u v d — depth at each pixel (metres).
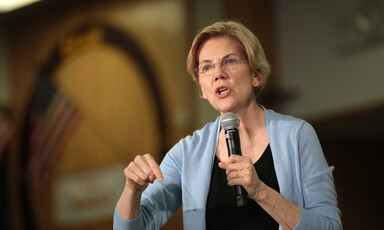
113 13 16.41
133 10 16.11
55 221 16.62
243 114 4.00
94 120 16.42
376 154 16.25
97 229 16.02
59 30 17.28
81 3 16.98
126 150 15.80
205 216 3.80
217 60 3.94
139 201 3.77
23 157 17.25
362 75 13.77
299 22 14.80
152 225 3.97
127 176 3.64
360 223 15.56
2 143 17.38
